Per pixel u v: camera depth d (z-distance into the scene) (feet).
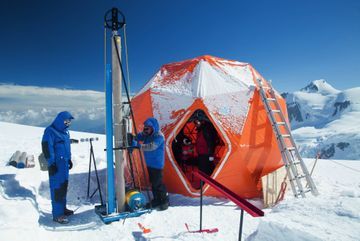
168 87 23.11
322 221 11.21
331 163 33.12
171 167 20.11
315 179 24.45
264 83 24.86
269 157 20.86
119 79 15.29
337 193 20.04
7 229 11.22
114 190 16.16
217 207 17.30
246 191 19.98
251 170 19.75
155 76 25.27
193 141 29.07
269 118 20.49
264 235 10.48
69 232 13.82
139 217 15.40
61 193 15.12
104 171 25.40
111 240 12.91
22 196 16.52
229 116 20.51
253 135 20.34
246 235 13.29
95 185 21.45
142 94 24.59
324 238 9.39
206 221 15.03
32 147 38.47
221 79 22.54
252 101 21.40
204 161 22.49
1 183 17.95
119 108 15.46
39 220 15.12
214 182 11.43
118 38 14.93
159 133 17.26
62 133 15.47
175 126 20.70
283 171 20.04
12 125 73.46
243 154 19.53
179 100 21.68
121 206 15.74
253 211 8.97
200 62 23.71
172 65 25.98
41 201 18.17
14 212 13.30
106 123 15.25
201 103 20.74
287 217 11.83
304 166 19.61
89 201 18.54
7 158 29.25
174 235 13.30
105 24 14.85
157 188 17.03
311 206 13.01
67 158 15.52
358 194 17.71
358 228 10.36
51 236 13.29
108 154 15.37
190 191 19.54
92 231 13.88
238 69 24.77
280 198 18.90
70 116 15.60
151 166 16.99
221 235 13.23
